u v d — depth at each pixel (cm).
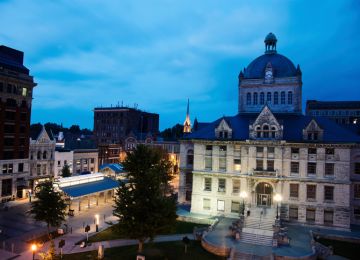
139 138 15462
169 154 14675
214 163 6519
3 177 7525
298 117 6812
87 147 11794
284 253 4350
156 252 4350
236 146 6375
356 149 6094
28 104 8338
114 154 13012
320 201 5775
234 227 5128
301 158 5925
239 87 7606
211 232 5234
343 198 5644
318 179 5784
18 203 7394
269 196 6147
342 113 12488
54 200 4738
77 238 5019
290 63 7381
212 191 6494
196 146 6681
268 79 7325
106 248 4547
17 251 4391
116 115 16450
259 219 5553
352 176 6109
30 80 8356
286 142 5931
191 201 6756
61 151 9731
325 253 4453
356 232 5469
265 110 6162
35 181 8488
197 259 4222
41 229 5444
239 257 4288
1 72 7500
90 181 7262
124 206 3988
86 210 6894
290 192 5972
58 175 9550
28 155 8269
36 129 9219
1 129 7538
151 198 3962
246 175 6159
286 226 5725
